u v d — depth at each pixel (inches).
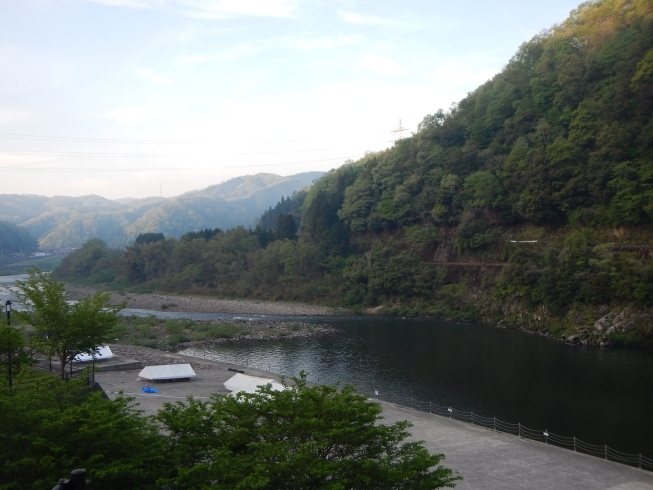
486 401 1907.0
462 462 1261.1
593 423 1676.9
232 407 812.6
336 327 3646.7
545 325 3358.8
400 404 1867.6
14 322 1705.2
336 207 5703.7
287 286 5221.5
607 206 3565.5
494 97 4926.2
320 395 807.7
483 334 3334.2
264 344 3016.7
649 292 2970.0
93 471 671.1
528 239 4023.1
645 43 3644.2
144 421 818.2
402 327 3646.7
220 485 674.8
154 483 733.9
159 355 2472.9
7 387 822.5
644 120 3526.1
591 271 3221.0
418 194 4921.3
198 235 6555.1
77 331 1350.9
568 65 4215.1
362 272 4697.3
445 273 4338.1
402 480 723.4
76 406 808.9
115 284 6397.6
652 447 1483.8
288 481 703.1
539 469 1228.5
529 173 3932.1
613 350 2807.6
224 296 5506.9
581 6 5103.3
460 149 4776.1
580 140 3774.6
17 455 712.4
